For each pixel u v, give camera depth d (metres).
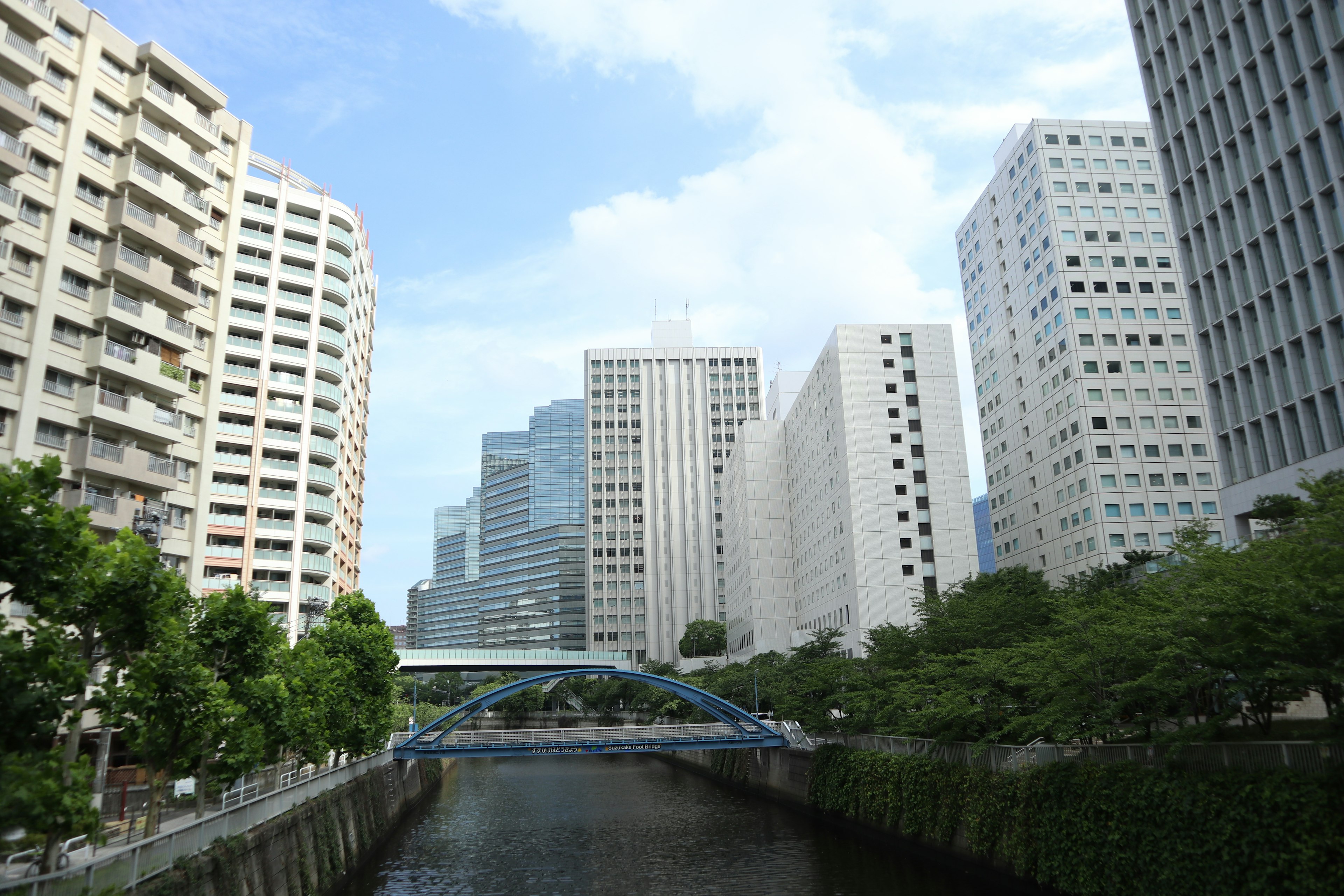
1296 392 46.38
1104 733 27.50
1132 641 27.16
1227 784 22.41
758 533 115.56
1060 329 77.81
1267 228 48.62
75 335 42.34
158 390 45.75
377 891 38.62
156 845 19.94
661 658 167.62
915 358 83.31
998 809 32.88
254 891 25.73
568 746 58.25
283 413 77.81
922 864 38.59
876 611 77.12
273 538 74.94
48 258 41.00
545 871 42.56
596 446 178.00
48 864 18.59
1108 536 71.75
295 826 31.31
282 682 29.36
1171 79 56.78
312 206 83.75
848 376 82.62
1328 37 43.44
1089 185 80.44
